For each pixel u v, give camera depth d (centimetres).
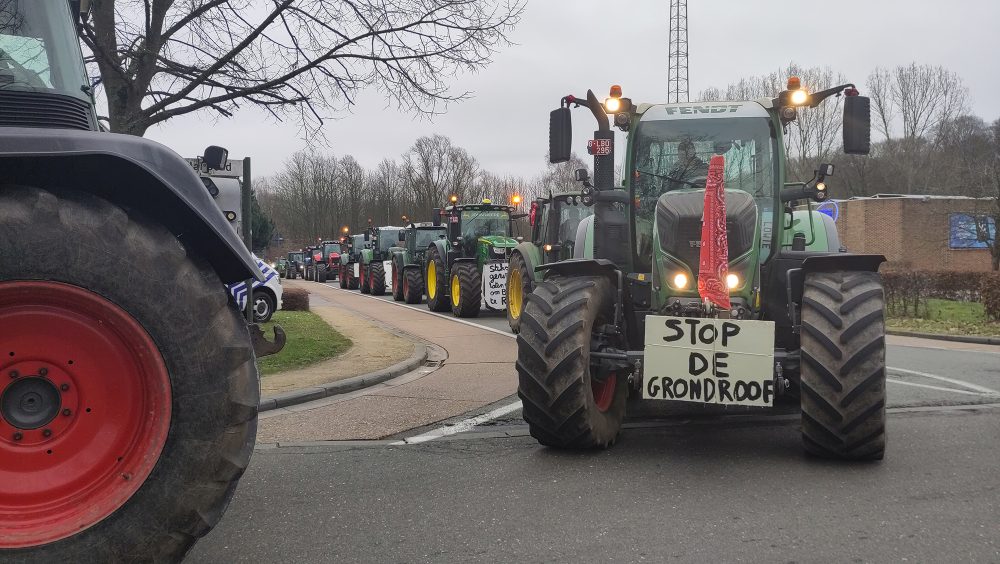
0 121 271
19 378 244
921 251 3378
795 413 618
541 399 468
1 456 241
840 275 470
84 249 243
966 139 4475
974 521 353
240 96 799
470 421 604
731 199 509
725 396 443
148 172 254
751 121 586
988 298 1490
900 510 369
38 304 243
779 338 543
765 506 376
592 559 312
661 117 602
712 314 465
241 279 311
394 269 2342
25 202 241
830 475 431
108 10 727
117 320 246
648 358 457
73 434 247
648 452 490
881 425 434
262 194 8681
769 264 545
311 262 4791
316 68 823
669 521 356
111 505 244
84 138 247
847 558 309
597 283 496
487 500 392
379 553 321
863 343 432
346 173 7094
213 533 346
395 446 518
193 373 252
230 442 255
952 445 501
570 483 420
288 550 325
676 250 496
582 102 575
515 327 1278
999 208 2236
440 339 1200
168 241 256
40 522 239
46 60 283
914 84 4991
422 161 6494
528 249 1252
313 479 434
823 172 561
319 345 1010
